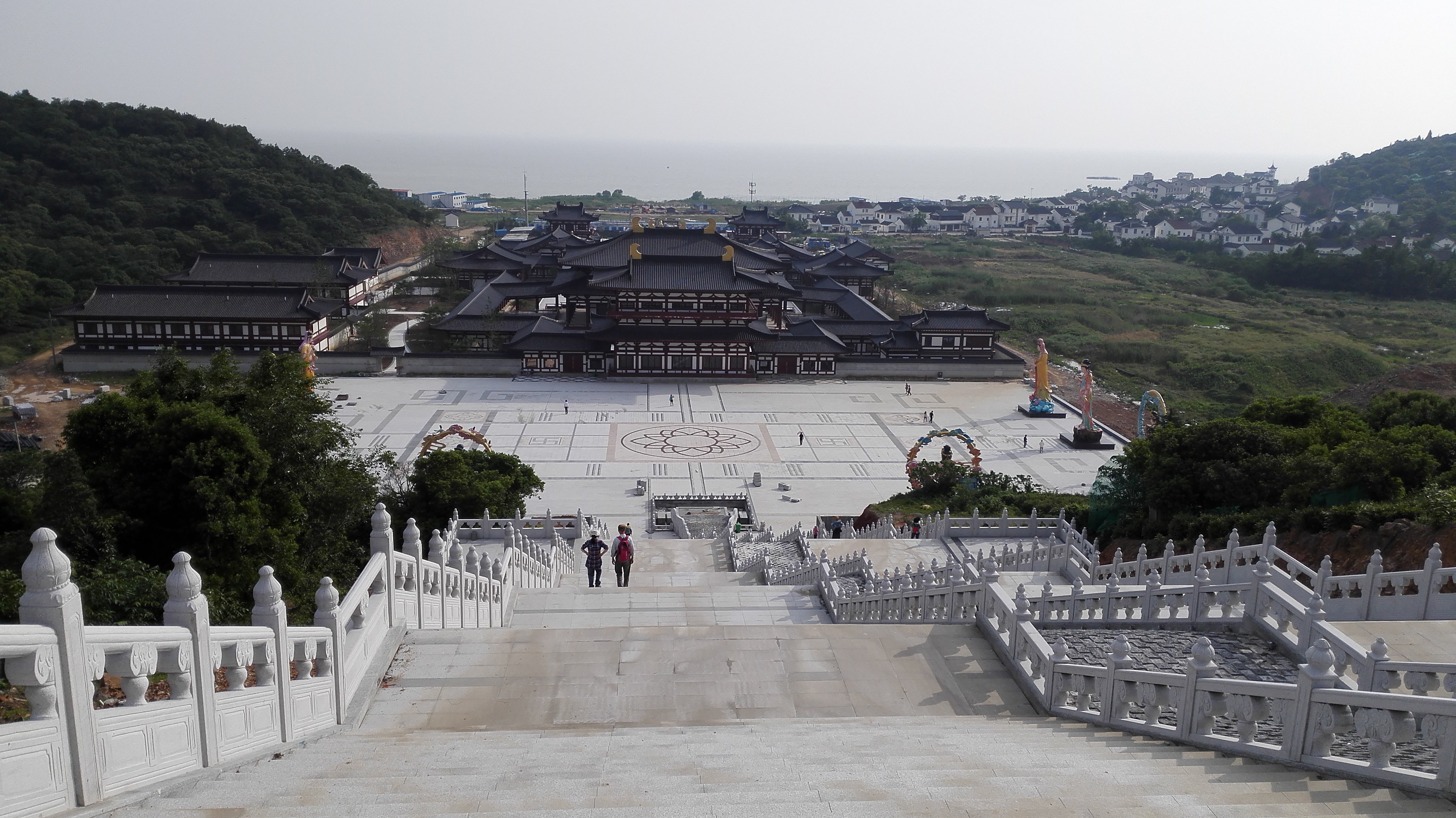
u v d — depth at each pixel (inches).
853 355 4827.8
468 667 776.9
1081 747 586.2
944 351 4781.0
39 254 5216.5
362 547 1519.4
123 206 6240.2
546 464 3112.7
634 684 767.1
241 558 1182.3
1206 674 604.1
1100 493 1946.4
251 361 4259.4
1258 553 1073.5
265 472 1239.5
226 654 487.5
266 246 6486.2
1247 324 6102.4
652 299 4483.3
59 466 1102.4
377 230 7721.5
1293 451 1838.1
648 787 450.3
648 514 2679.6
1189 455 1747.0
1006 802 423.2
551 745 562.6
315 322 4503.0
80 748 367.9
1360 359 5196.9
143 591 890.1
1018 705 773.9
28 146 6392.7
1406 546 1179.9
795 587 1396.4
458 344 4692.4
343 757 521.7
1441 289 7185.0
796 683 789.2
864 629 912.3
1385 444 1616.6
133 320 4276.6
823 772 487.2
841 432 3614.7
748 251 5049.2
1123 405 4296.3
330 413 1550.2
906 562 1684.3
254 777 465.1
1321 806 425.4
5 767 329.1
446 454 2010.3
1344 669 737.0
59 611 356.2
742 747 567.5
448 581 956.6
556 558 1718.8
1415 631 881.5
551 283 5364.2
